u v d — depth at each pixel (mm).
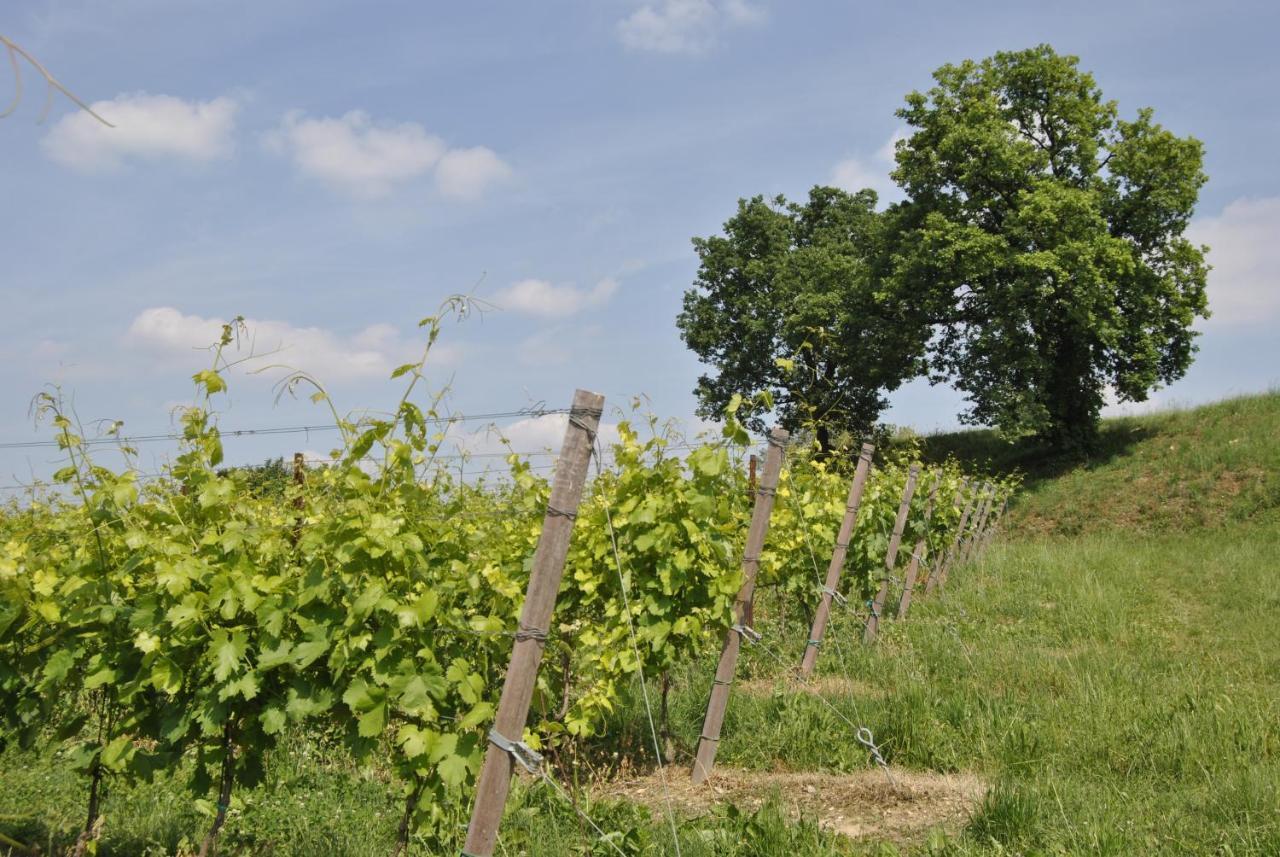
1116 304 33469
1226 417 31328
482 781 3834
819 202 45969
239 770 4504
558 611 6996
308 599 4168
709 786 6469
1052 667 8969
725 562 7066
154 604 4234
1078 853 4719
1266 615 12562
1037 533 28312
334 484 4520
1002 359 32719
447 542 5035
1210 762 6312
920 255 33844
